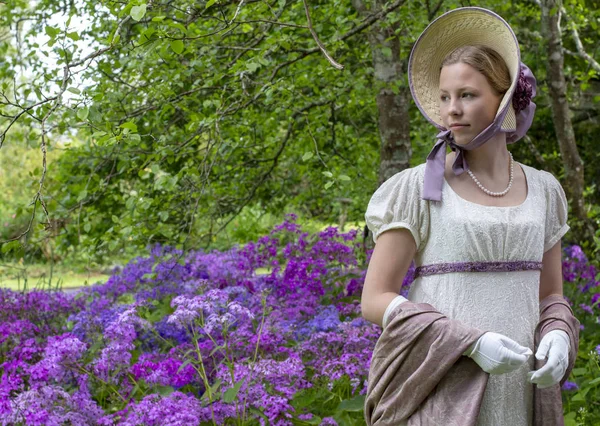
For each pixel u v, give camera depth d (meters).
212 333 3.68
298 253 4.93
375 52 4.72
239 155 5.45
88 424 3.10
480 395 1.77
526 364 1.92
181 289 4.66
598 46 7.62
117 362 3.35
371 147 6.19
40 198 2.77
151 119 4.78
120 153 4.45
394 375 1.86
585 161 8.84
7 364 3.44
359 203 6.39
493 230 1.87
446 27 2.00
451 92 1.88
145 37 3.11
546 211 2.03
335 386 3.47
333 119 5.31
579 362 4.21
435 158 1.94
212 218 5.09
